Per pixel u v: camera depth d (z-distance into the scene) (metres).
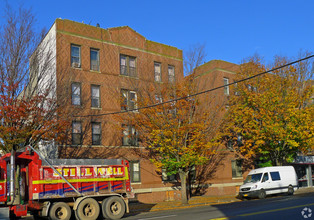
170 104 23.16
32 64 20.05
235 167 33.75
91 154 25.02
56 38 24.83
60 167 15.11
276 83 27.70
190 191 30.95
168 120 22.62
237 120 27.89
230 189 32.44
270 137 27.30
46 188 14.57
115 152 26.25
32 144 19.16
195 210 17.98
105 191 16.33
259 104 27.50
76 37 25.97
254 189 25.94
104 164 16.69
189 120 23.11
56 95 20.73
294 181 28.28
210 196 30.50
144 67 29.23
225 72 33.72
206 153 23.58
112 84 27.23
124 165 17.30
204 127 23.05
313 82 28.38
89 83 25.98
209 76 33.38
